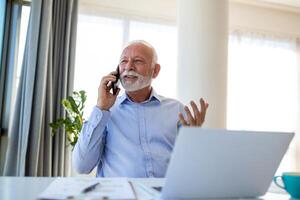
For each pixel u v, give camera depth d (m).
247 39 3.87
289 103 3.90
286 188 0.75
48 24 2.68
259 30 3.95
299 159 3.86
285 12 4.08
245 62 3.81
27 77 2.60
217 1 2.67
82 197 0.58
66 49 2.84
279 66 3.93
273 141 0.65
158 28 3.51
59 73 2.83
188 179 0.62
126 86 1.39
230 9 3.88
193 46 2.64
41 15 2.69
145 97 1.47
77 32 3.08
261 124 3.77
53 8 2.85
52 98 2.77
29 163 2.56
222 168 0.63
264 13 4.00
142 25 3.47
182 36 2.72
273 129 3.80
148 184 0.79
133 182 0.82
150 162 1.30
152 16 3.52
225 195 0.67
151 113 1.42
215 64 2.62
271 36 3.96
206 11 2.65
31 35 2.62
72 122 2.60
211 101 2.59
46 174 2.63
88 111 3.11
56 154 2.71
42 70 2.63
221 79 2.64
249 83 3.79
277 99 3.86
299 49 4.05
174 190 0.62
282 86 3.90
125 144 1.34
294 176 0.73
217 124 2.58
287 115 3.87
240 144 0.62
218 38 2.65
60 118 2.69
